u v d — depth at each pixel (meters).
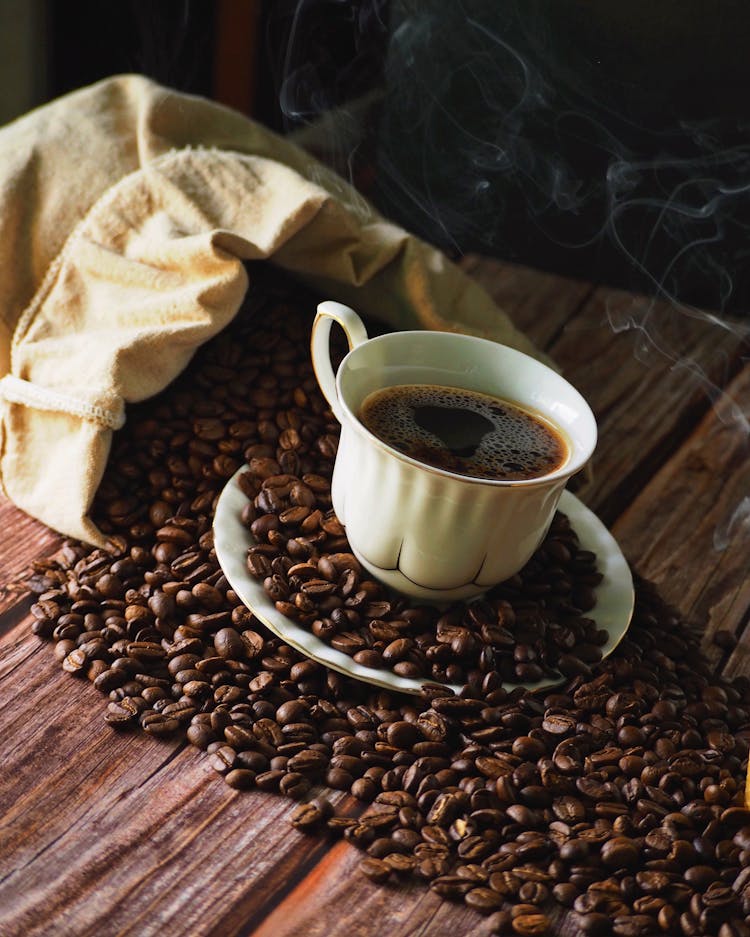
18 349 0.70
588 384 0.81
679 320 0.86
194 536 0.67
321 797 0.59
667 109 0.87
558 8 0.86
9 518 0.69
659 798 0.60
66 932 0.55
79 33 1.15
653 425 0.79
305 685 0.63
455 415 0.65
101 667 0.62
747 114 0.86
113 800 0.59
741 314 0.92
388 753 0.61
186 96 0.76
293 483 0.68
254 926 0.56
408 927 0.56
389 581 0.65
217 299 0.69
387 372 0.66
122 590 0.66
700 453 0.78
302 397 0.72
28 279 0.72
